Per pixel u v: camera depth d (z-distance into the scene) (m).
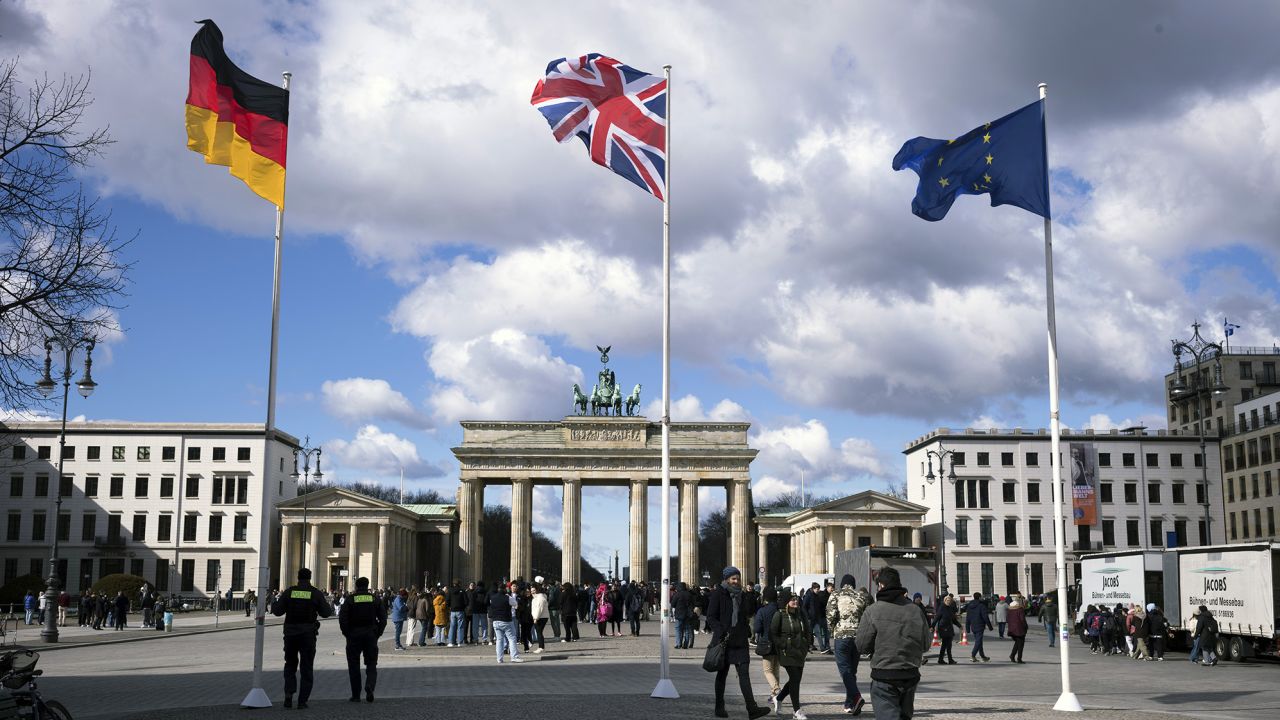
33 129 32.12
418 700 30.58
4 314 32.19
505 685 36.16
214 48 32.78
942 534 146.62
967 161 32.59
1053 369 31.48
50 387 65.69
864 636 18.38
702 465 148.12
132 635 76.12
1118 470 150.25
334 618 112.69
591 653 53.06
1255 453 140.12
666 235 35.16
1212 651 51.28
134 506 145.88
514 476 147.62
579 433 148.12
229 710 28.48
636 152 35.41
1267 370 165.88
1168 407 177.88
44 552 143.88
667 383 34.53
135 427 147.12
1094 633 63.03
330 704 29.72
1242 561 53.53
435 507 166.12
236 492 147.12
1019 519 149.25
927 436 155.88
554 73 35.84
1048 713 28.14
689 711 28.02
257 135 32.81
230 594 136.12
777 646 27.27
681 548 147.38
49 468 145.62
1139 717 27.20
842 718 27.52
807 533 154.62
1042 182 32.06
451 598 58.12
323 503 145.25
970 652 59.81
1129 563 66.25
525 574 145.38
